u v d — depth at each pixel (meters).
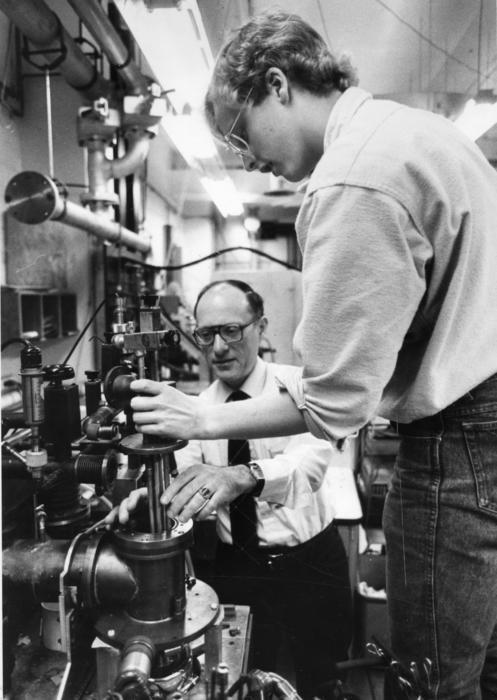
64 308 1.04
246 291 1.32
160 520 0.66
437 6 1.00
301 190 0.82
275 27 0.68
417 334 0.69
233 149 0.79
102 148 1.17
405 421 0.71
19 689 0.68
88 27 1.05
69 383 0.80
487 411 0.68
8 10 0.89
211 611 0.68
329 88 0.71
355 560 1.32
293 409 0.66
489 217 0.66
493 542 0.69
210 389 1.35
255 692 0.65
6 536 0.71
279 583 1.00
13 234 0.93
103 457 0.78
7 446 0.76
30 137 1.01
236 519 1.00
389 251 0.58
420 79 1.16
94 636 0.67
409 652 0.78
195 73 1.11
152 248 1.56
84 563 0.65
